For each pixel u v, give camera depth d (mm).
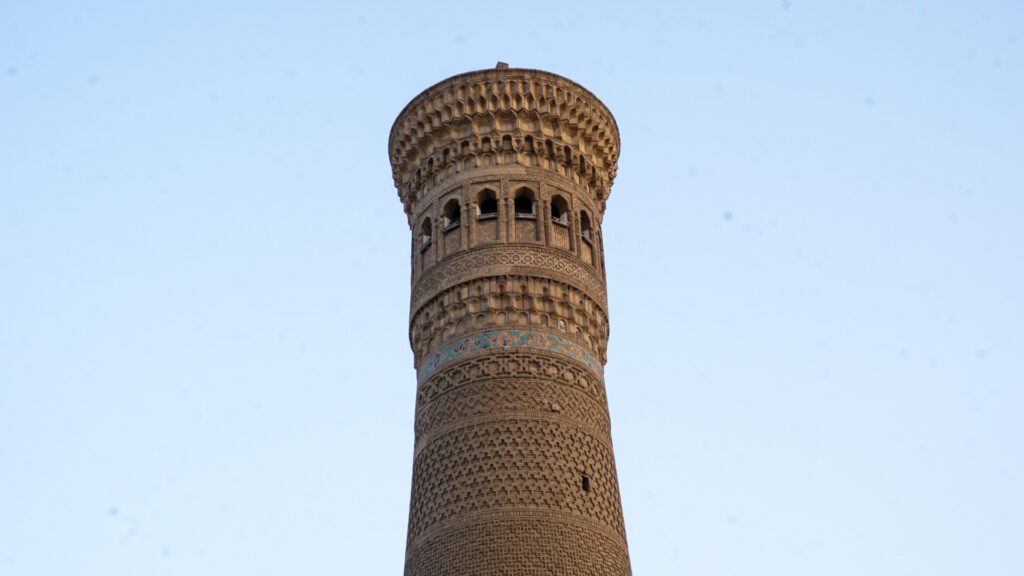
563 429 37406
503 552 35000
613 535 36750
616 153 44344
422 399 39062
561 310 39500
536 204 40812
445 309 39562
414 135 42688
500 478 36188
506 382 37812
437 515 36312
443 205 41344
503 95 41781
